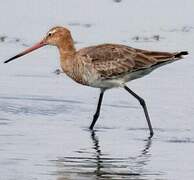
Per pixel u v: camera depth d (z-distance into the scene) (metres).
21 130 16.92
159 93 20.20
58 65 22.66
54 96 19.86
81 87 20.81
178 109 18.89
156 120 18.05
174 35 25.62
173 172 14.19
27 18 27.25
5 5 28.81
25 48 23.84
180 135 16.91
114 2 29.72
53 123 17.61
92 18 27.52
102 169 14.26
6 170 14.07
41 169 14.18
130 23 26.98
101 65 17.77
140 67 17.75
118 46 18.06
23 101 19.31
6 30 25.78
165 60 17.70
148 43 24.41
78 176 13.84
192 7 29.20
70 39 18.28
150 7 29.17
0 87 20.39
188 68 22.62
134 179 13.73
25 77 21.42
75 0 29.81
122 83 18.00
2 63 22.58
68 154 15.23
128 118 18.22
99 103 17.73
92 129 17.28
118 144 16.14
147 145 16.06
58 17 27.47
